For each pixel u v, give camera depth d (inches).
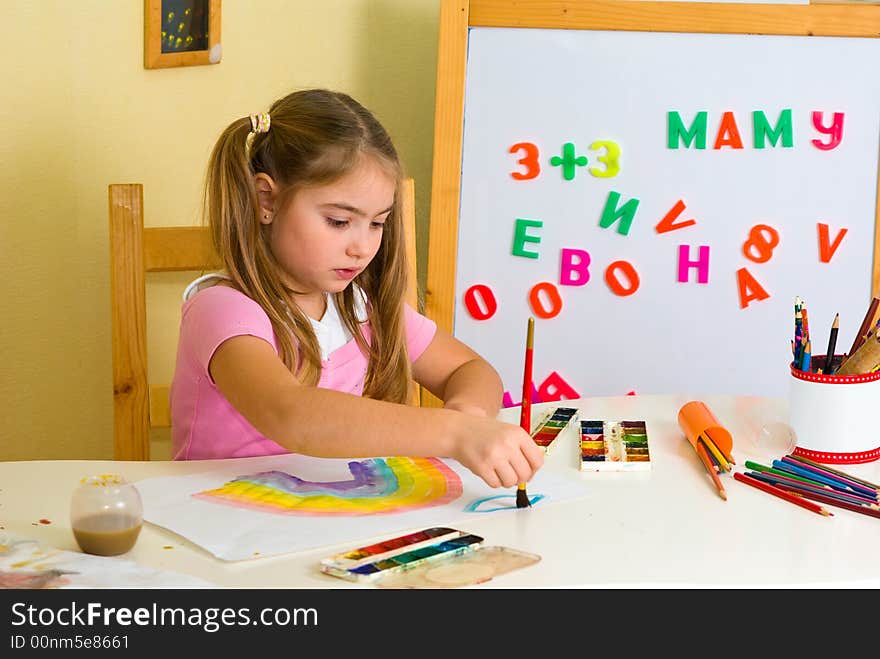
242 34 71.7
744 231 72.8
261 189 47.6
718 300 73.0
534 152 72.7
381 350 53.5
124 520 32.3
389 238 52.5
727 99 72.3
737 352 73.2
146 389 55.9
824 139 72.3
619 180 72.6
